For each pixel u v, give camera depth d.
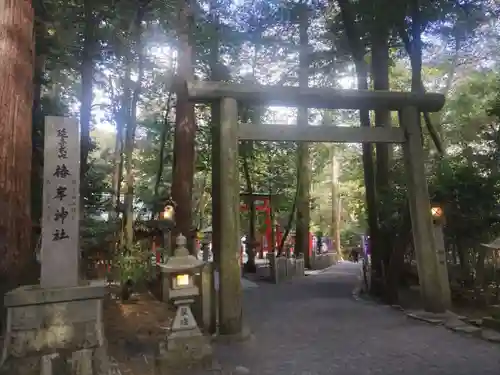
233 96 10.01
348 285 19.11
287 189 31.20
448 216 12.41
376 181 15.23
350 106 11.00
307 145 27.94
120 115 16.47
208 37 15.62
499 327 8.72
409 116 11.11
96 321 6.07
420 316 10.54
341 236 45.88
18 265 6.41
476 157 14.16
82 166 12.41
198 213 30.69
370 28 13.98
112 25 13.68
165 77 18.53
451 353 7.57
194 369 6.90
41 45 10.58
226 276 9.31
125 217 13.09
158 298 13.12
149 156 26.41
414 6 11.57
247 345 8.62
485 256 12.84
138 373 6.69
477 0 12.77
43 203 6.14
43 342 5.72
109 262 14.45
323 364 7.20
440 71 21.59
